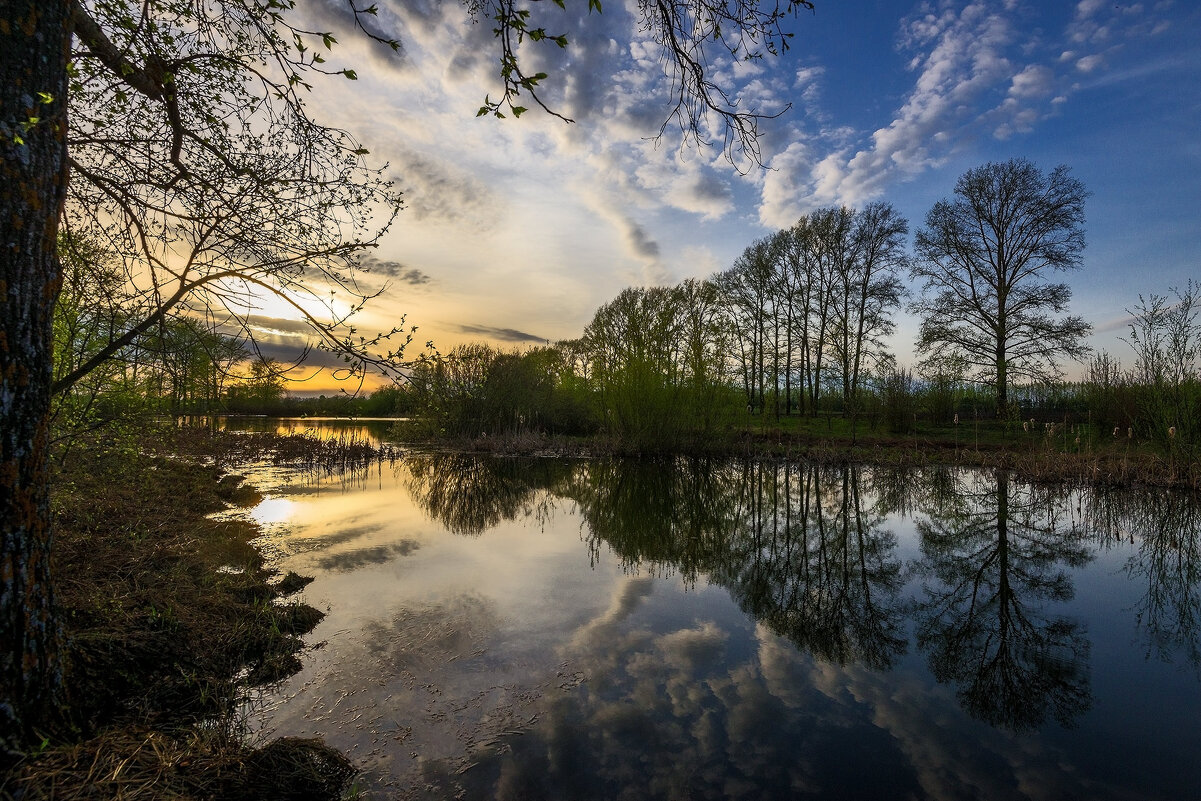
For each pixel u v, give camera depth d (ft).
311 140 11.58
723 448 61.67
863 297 82.17
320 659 13.64
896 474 50.37
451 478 47.52
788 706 12.60
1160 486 41.63
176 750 8.45
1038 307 68.54
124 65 9.21
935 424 73.56
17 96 7.14
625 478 48.65
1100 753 11.05
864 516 34.47
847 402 82.17
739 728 11.59
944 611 19.31
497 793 9.24
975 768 10.47
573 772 9.89
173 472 33.37
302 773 8.96
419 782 9.43
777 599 20.07
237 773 8.38
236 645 13.32
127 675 10.39
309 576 19.88
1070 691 13.66
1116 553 26.84
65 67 7.79
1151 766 10.63
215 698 11.16
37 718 7.70
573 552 25.11
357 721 11.12
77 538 15.55
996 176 71.10
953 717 12.35
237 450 61.16
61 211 7.91
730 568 23.85
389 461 59.00
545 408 83.46
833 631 17.25
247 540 24.03
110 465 17.88
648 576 22.07
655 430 61.46
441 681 12.89
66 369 12.94
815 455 59.11
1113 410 56.49
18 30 7.13
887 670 14.69
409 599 18.03
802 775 10.12
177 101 10.84
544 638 15.56
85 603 11.83
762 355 91.91
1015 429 67.00
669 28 9.78
